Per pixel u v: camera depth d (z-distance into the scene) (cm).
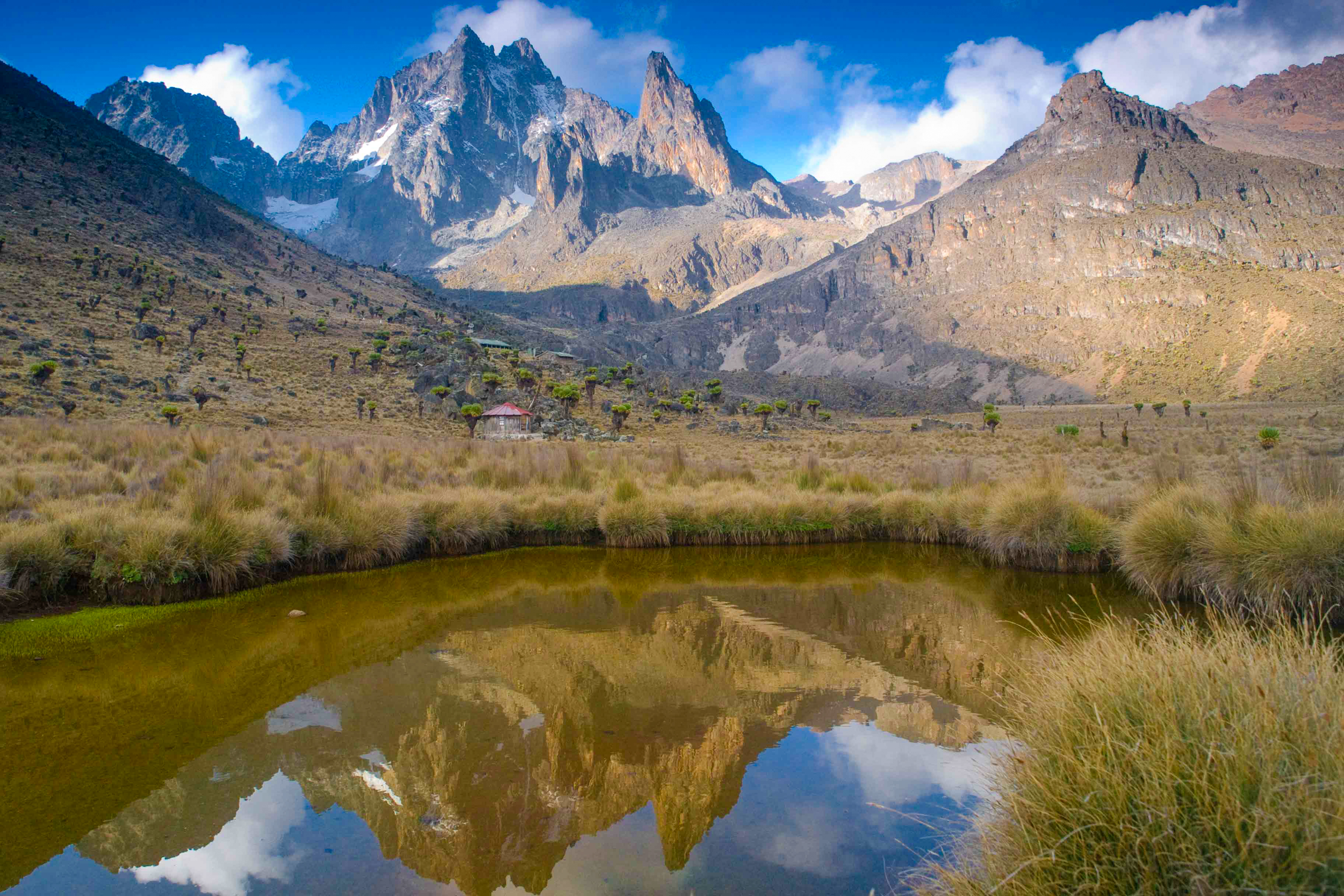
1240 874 228
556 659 718
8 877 359
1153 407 11738
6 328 6372
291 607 917
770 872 347
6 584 818
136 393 5719
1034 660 636
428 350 10650
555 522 1413
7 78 17175
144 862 371
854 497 1537
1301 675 282
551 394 10012
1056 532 1178
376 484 1502
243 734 539
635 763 491
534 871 353
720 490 1731
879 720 562
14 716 571
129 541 898
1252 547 857
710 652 741
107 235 11769
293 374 8169
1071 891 254
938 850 370
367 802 437
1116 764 263
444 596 990
